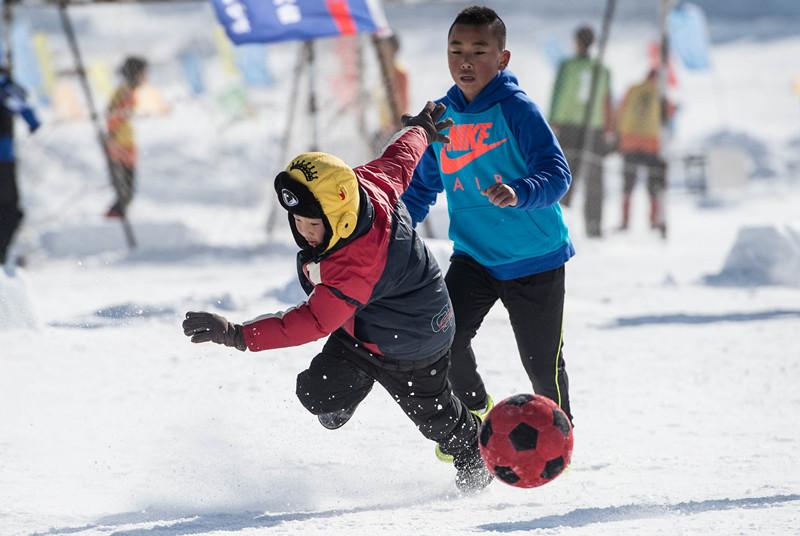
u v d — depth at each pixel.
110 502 12.52
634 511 11.45
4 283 25.61
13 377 20.14
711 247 42.91
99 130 44.97
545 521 11.13
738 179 60.22
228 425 16.39
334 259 11.20
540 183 12.39
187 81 75.06
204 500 12.60
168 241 44.78
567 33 104.19
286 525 11.22
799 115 76.50
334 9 33.84
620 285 32.56
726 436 15.56
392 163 12.29
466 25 13.05
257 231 49.62
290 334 11.17
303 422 16.64
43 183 58.34
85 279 36.66
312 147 40.69
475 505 12.22
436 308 11.98
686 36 55.53
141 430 16.14
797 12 118.94
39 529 11.29
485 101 13.09
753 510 11.25
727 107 78.62
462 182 13.52
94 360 21.84
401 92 41.69
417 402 12.38
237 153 64.94
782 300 29.42
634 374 20.42
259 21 33.56
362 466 14.13
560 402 13.92
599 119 43.88
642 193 62.59
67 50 93.69
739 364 21.17
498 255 13.48
